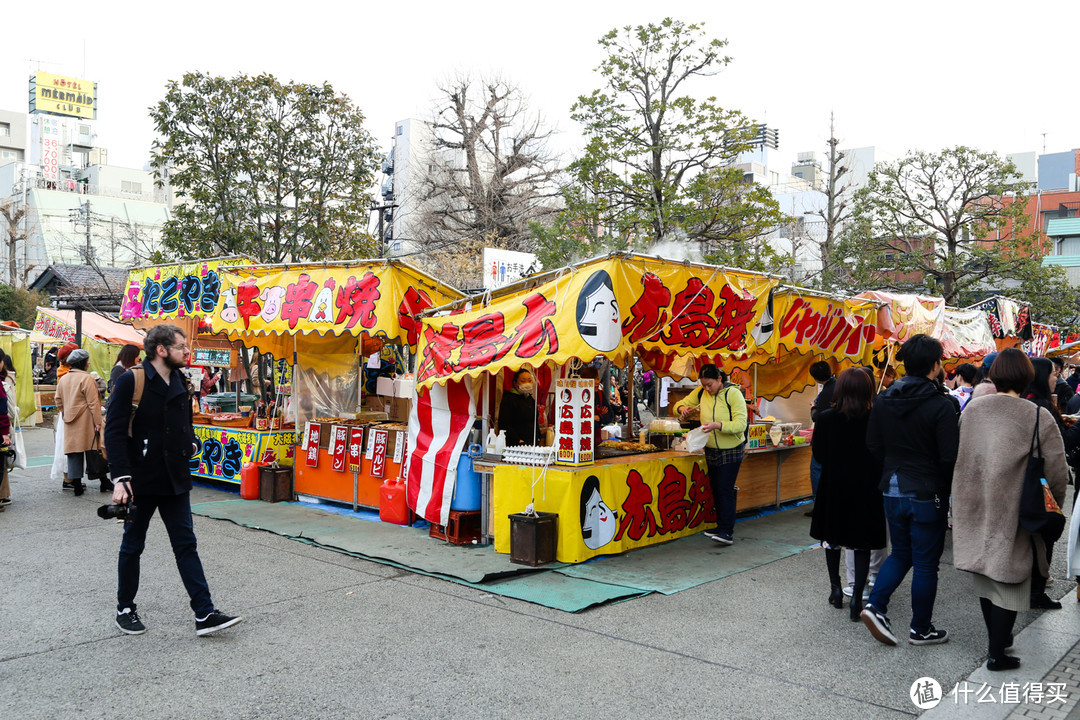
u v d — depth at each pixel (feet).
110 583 18.65
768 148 145.07
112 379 22.94
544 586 18.69
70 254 128.88
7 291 84.48
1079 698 12.55
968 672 13.70
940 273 70.28
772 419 30.66
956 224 70.74
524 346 20.35
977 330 39.75
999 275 70.23
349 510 27.61
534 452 21.29
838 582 17.37
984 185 69.67
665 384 35.76
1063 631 15.85
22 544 22.47
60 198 137.90
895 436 14.80
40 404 64.08
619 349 19.90
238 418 33.47
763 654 14.52
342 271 26.55
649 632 15.69
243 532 24.48
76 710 11.93
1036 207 133.90
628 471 22.16
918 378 14.79
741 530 25.49
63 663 13.73
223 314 30.81
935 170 71.00
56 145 202.59
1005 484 13.20
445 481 22.86
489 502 22.61
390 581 19.19
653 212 53.93
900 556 14.94
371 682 13.09
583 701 12.46
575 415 20.71
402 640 15.08
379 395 31.91
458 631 15.64
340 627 15.79
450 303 24.21
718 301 22.80
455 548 22.13
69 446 29.76
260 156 47.67
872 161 132.77
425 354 23.90
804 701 12.50
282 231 49.70
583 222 57.57
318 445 28.76
